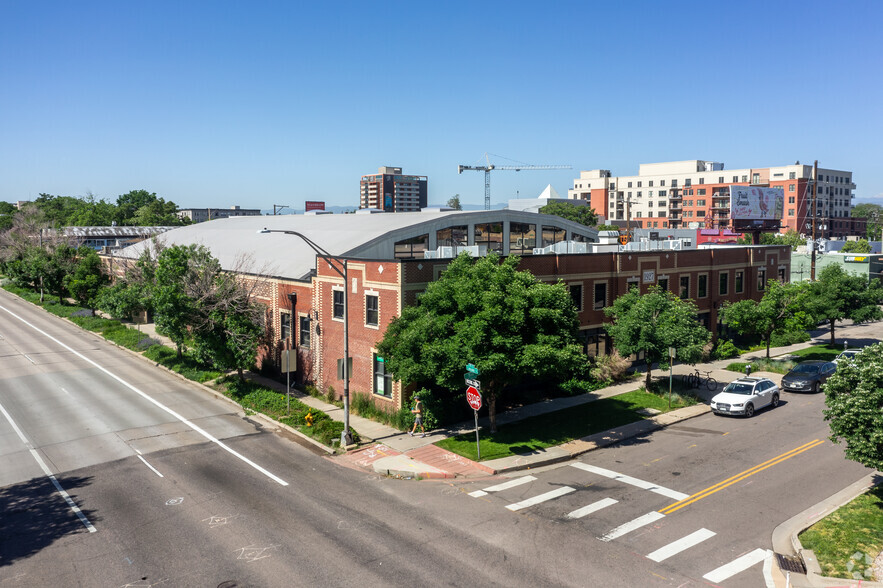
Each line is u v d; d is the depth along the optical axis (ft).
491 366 75.25
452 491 66.80
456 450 79.56
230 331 108.47
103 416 95.14
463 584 46.85
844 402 58.80
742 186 359.66
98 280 197.26
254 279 123.13
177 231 220.64
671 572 48.75
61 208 573.74
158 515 60.13
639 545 53.47
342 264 101.91
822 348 151.53
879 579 46.98
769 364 128.57
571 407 100.22
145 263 141.28
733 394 98.68
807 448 80.07
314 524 57.98
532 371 76.95
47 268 219.82
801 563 50.31
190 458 77.15
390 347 84.74
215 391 110.73
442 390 91.04
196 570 49.44
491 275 81.30
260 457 77.82
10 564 50.78
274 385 116.78
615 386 114.21
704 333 107.04
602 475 71.41
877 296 148.15
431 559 50.88
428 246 134.82
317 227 164.55
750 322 130.52
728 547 53.11
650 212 556.51
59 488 67.31
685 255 140.97
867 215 621.72
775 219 377.71
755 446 81.35
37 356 141.49
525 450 79.56
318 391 108.68
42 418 93.91
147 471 72.43
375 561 50.60
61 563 50.80
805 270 245.65
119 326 174.91
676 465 74.43
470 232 141.28
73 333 173.27
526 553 51.90
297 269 125.39
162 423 91.91
